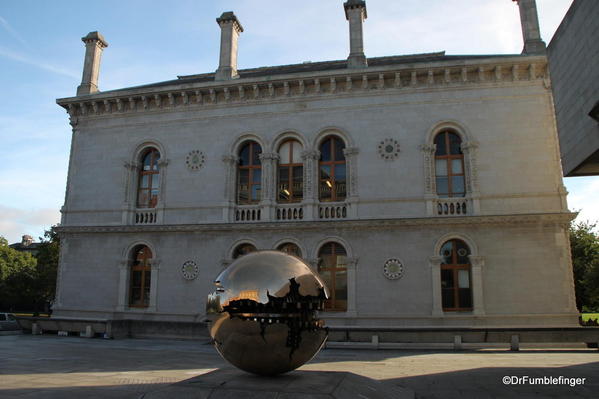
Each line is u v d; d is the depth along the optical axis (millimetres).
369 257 22484
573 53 13430
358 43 24969
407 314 21625
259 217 24516
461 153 23375
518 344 19094
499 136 22734
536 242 21375
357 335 20953
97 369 13625
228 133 25594
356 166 23641
